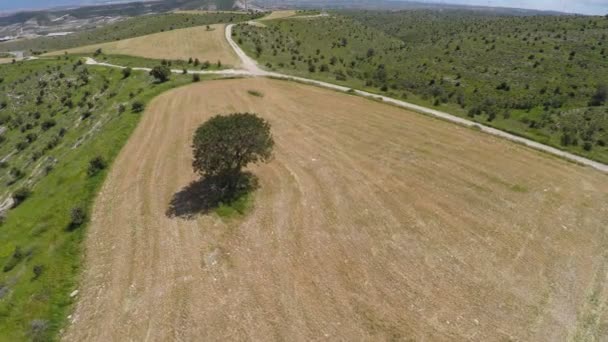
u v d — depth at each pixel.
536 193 25.92
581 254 19.69
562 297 16.81
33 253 23.38
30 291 20.03
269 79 61.50
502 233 21.36
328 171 28.80
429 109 48.62
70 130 53.16
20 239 25.88
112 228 23.53
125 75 70.00
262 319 16.14
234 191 25.91
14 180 46.06
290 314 16.28
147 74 67.94
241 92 51.50
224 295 17.56
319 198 25.06
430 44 123.44
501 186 26.80
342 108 45.53
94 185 28.88
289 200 24.88
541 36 106.44
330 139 35.12
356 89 58.38
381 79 88.25
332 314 16.17
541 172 29.47
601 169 31.41
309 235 21.36
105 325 16.83
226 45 94.38
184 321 16.39
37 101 70.06
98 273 20.05
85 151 36.88
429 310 16.16
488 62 95.50
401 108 47.53
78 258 21.48
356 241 20.73
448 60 101.69
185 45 95.69
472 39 116.00
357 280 17.95
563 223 22.41
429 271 18.41
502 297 16.78
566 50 93.56
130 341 15.82
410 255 19.56
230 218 23.27
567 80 78.94
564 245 20.39
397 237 21.02
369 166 29.66
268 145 25.84
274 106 45.56
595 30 105.00
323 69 79.94
